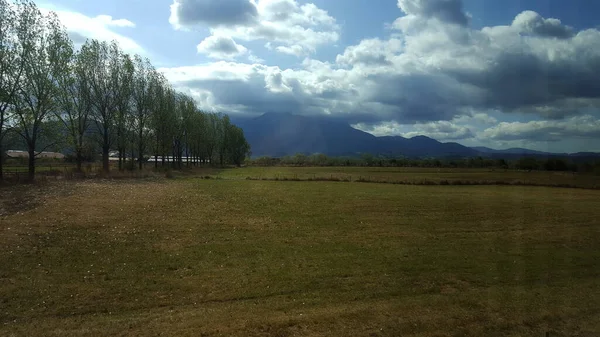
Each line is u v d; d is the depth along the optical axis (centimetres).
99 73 5225
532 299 991
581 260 1431
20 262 1272
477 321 841
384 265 1332
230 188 4372
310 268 1287
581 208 2945
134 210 2448
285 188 4516
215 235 1816
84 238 1650
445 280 1166
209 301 973
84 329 790
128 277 1165
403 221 2322
